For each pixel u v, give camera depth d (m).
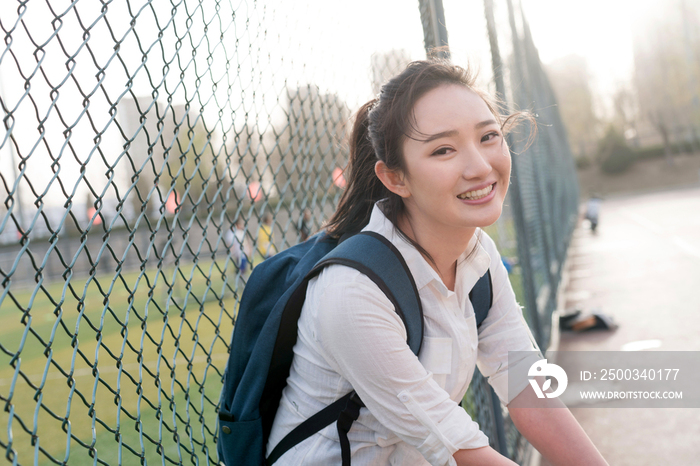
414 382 1.03
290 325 1.14
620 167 47.12
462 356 1.18
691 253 9.85
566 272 9.88
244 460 1.20
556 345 5.18
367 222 1.24
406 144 1.05
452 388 1.20
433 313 1.13
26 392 5.47
